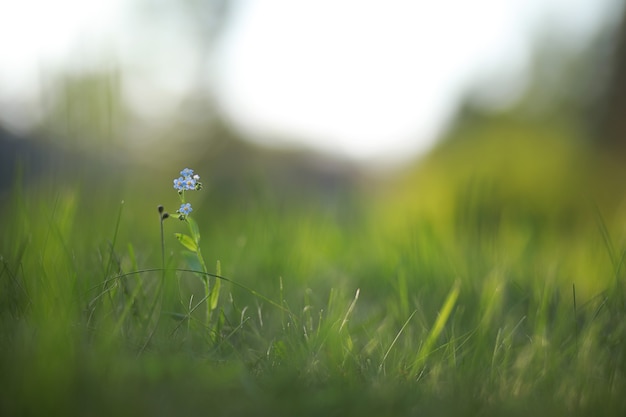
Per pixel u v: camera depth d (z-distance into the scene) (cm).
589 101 349
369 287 107
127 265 94
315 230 130
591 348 78
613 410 69
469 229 120
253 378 73
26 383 66
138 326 80
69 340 71
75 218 102
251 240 116
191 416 66
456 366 77
